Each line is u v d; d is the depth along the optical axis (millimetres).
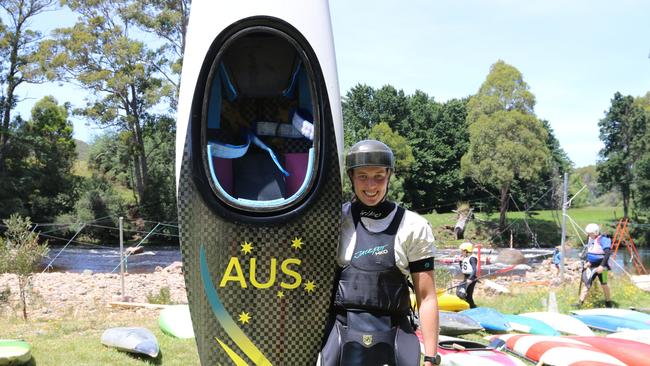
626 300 10195
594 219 46969
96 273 20547
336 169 2953
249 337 2873
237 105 3520
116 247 32406
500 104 40594
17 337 7023
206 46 2963
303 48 3018
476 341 6559
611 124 49625
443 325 7145
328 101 3006
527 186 43625
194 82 2951
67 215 34344
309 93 3328
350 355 2594
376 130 42812
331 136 2977
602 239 9633
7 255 9172
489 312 7961
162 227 35344
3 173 34750
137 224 35344
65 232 34000
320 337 2918
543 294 11281
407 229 2648
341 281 2695
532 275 18656
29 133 36375
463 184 48094
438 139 48250
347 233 2768
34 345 6504
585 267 9773
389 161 2668
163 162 38594
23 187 34281
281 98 3545
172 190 37500
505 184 39219
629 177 47781
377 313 2627
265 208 2830
